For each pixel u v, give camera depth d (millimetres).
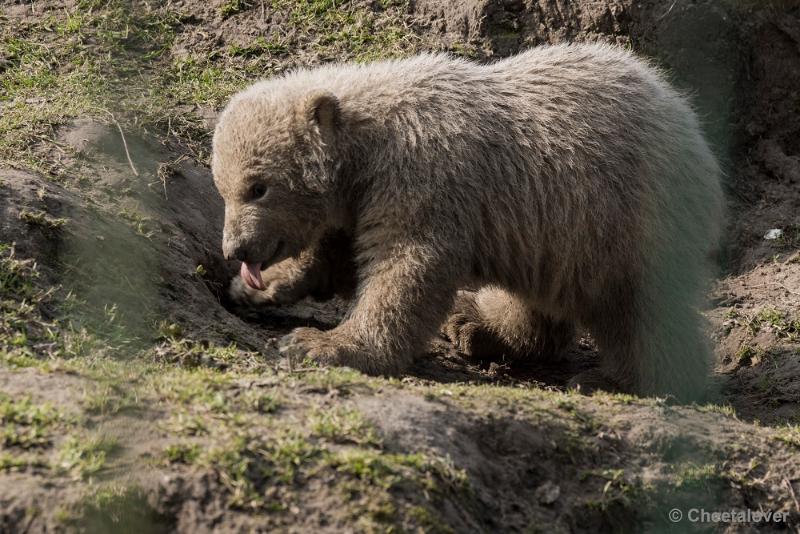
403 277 10867
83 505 7055
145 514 7219
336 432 8023
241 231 11148
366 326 10812
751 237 15883
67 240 10703
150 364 9484
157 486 7285
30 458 7348
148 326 10406
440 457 8195
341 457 7715
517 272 11812
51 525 6922
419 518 7539
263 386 8781
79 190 11773
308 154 11234
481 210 11383
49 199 11031
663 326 11555
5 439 7469
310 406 8477
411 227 11000
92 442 7566
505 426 9047
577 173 11461
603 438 9406
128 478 7285
